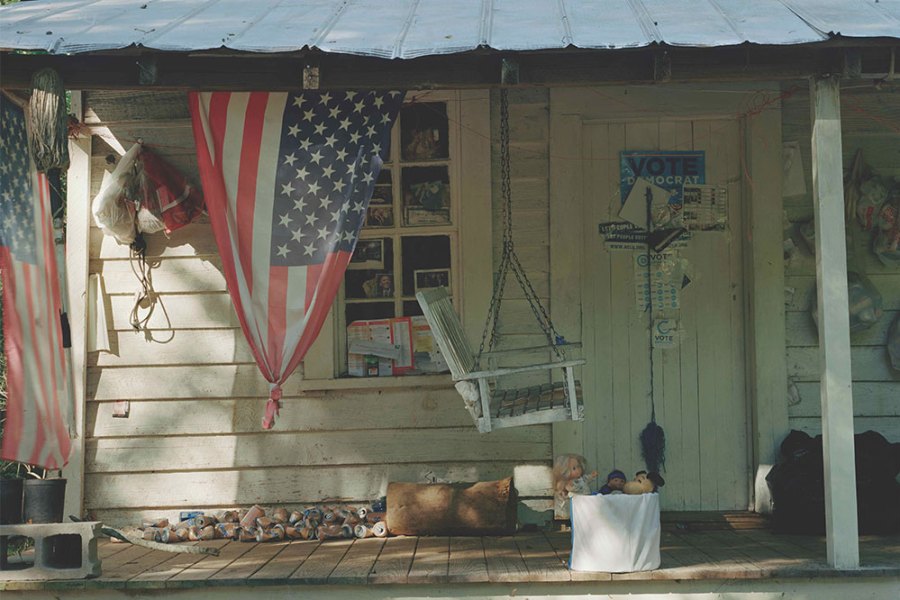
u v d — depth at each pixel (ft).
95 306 24.20
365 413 23.79
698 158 24.20
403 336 24.07
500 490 22.24
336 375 24.03
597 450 24.00
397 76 18.47
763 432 23.35
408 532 22.41
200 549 20.15
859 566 18.11
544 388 22.17
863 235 23.86
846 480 18.12
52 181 22.00
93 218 24.30
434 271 24.13
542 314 23.75
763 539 21.54
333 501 23.72
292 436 23.88
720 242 24.11
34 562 18.83
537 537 22.24
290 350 19.39
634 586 18.04
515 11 19.60
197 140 19.65
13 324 19.84
